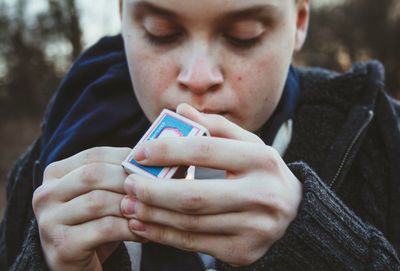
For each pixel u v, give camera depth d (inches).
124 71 57.3
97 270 41.5
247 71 42.0
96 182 37.6
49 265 40.6
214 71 41.1
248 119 43.7
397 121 53.4
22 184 60.2
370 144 53.3
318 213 37.2
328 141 53.1
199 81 40.5
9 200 61.4
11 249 58.7
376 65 56.7
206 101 41.8
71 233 38.0
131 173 36.4
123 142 54.2
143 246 48.9
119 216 37.4
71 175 38.4
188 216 34.6
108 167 37.8
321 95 55.7
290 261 36.0
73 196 38.5
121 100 56.1
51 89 474.6
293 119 54.7
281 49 42.9
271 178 35.3
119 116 54.4
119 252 44.2
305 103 56.3
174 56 42.2
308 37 501.7
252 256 36.1
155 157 34.9
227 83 42.0
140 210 35.3
